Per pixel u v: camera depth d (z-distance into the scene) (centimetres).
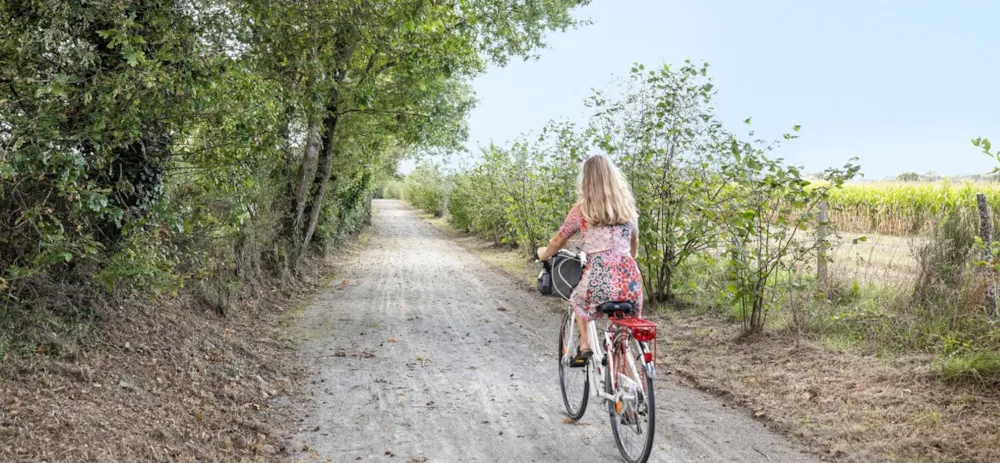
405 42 1124
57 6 533
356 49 955
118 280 672
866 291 873
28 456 398
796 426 536
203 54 643
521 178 1780
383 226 4162
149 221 673
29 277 590
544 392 667
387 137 1948
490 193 2500
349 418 585
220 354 738
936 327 696
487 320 1100
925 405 541
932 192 1936
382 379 719
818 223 798
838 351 712
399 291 1477
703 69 987
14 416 442
